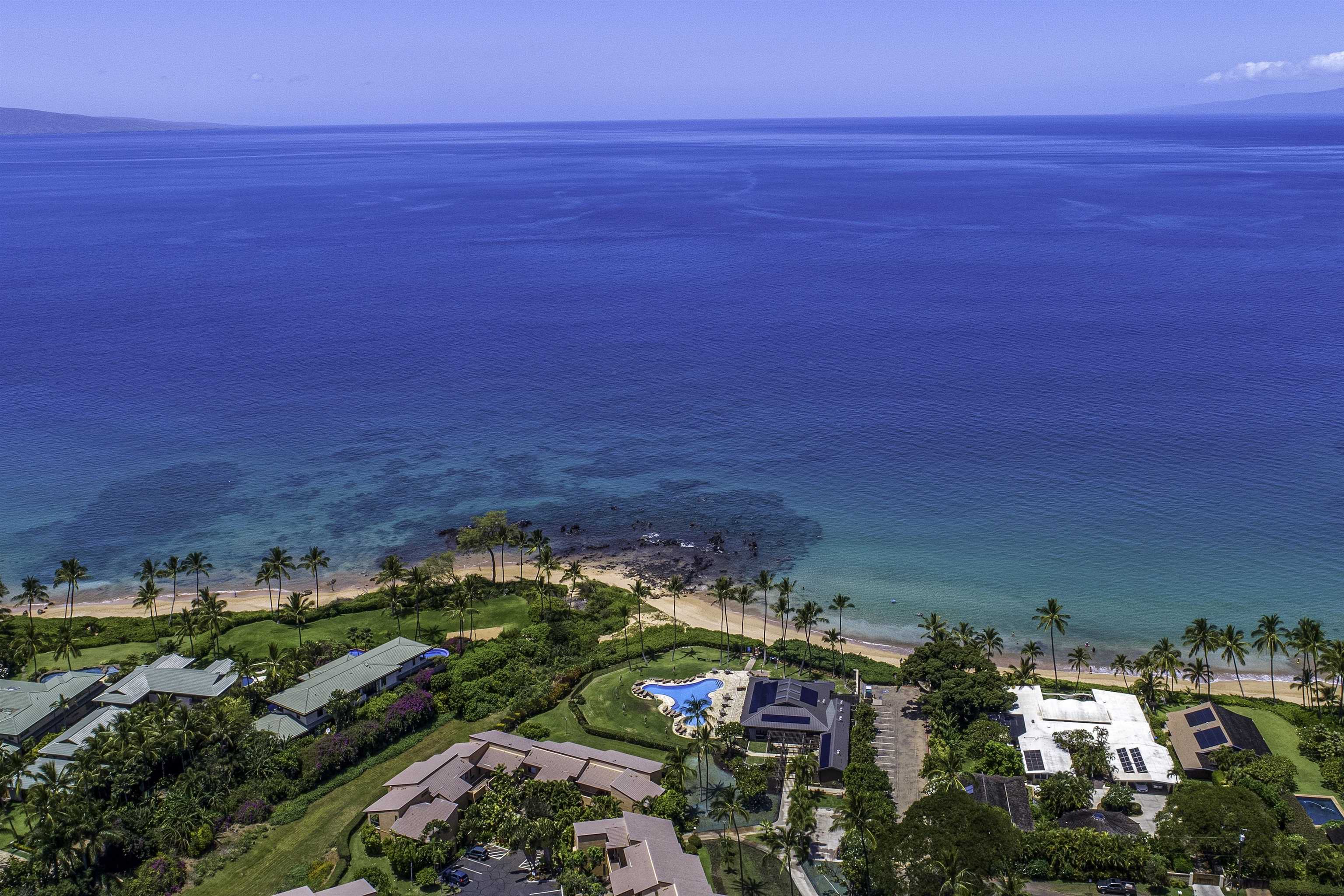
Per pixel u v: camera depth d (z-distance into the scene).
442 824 96.81
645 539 175.38
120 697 122.00
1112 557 164.25
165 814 100.62
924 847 88.62
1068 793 102.00
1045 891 91.62
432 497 193.75
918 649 129.62
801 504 186.50
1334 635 141.38
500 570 166.38
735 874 94.38
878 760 112.69
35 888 90.94
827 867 95.31
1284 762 105.06
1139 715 117.44
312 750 110.19
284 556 169.75
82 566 169.25
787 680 122.56
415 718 119.12
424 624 147.62
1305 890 88.50
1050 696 122.00
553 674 132.12
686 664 135.12
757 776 105.62
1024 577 159.50
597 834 94.62
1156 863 92.00
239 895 91.62
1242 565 160.25
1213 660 138.00
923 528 176.38
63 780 99.88
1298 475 189.38
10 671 133.75
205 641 142.62
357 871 94.56
